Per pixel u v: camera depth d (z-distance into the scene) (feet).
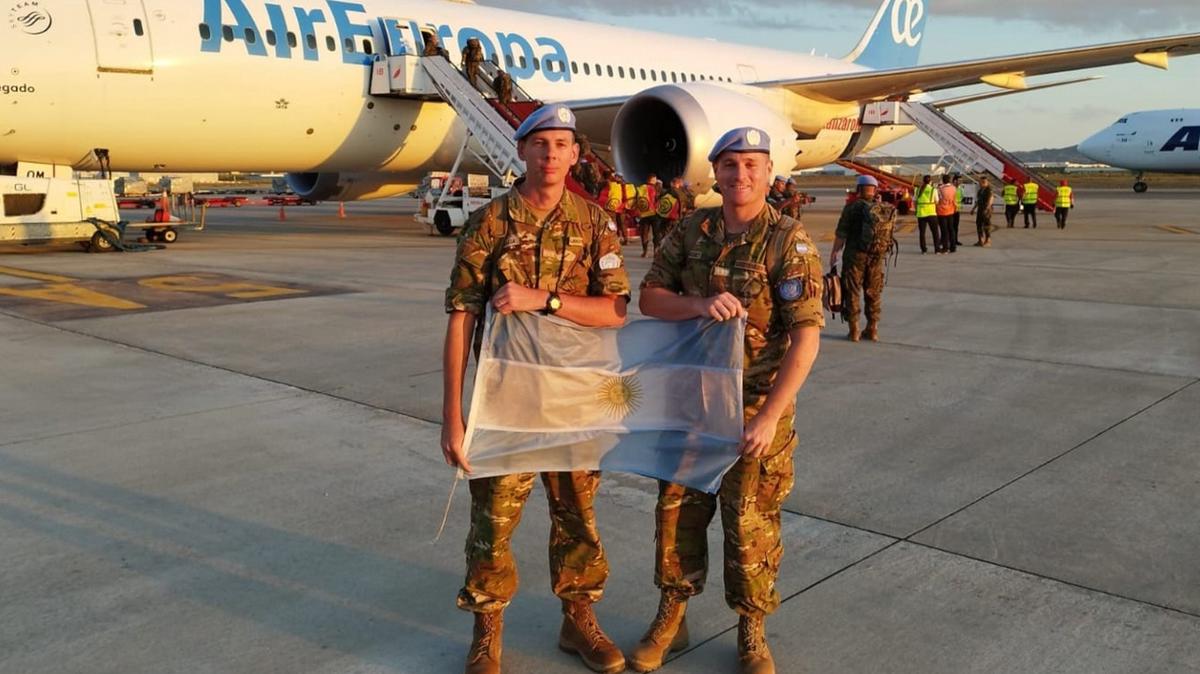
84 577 11.01
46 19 41.55
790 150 51.03
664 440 8.96
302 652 9.38
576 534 9.25
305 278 38.68
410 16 54.70
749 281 8.73
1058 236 64.85
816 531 12.46
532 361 8.86
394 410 18.42
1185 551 11.76
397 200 154.81
